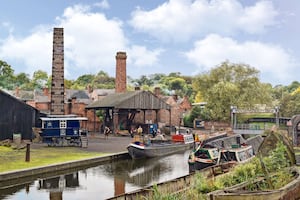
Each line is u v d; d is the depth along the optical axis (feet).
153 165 102.22
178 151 136.46
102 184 73.56
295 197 39.78
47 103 244.63
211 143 86.79
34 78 430.61
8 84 358.02
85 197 62.34
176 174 87.51
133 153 111.55
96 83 497.46
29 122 139.74
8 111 133.90
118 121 203.10
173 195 38.40
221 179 45.70
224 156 80.59
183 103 272.51
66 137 128.16
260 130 175.01
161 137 159.22
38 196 62.34
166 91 468.75
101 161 99.35
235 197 32.24
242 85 222.89
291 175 46.24
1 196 61.87
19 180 71.31
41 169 77.15
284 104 255.91
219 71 229.25
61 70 157.58
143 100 192.95
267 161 51.31
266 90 224.74
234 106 193.26
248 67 225.97
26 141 136.26
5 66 353.51
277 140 64.39
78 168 89.20
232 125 187.32
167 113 239.09
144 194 41.93
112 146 129.08
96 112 224.94
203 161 81.46
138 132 174.60
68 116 140.77
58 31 158.61
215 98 215.92
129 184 74.13
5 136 132.57
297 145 123.85
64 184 72.18
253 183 40.91
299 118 127.95
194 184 43.27
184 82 504.02
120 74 218.79
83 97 293.43
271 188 41.06
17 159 89.04
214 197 32.60
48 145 123.85
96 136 179.11
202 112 233.55
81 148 120.88
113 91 302.04
